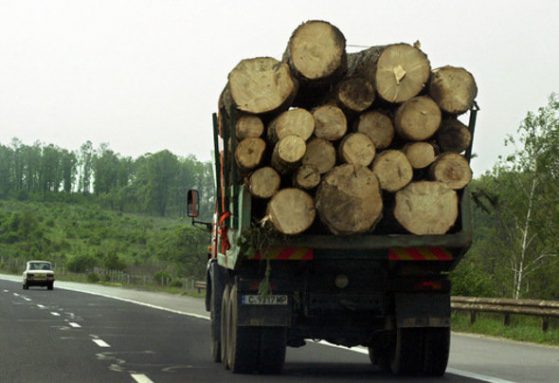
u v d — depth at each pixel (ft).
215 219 127.24
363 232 95.30
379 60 96.43
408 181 96.22
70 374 101.55
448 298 103.09
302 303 103.71
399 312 102.06
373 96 96.17
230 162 103.71
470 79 97.60
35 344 143.64
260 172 94.89
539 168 386.32
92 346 140.97
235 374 103.14
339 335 106.01
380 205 94.84
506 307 189.06
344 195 94.38
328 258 99.55
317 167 95.09
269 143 96.68
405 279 102.94
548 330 178.50
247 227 95.35
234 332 102.94
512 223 401.70
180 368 109.50
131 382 94.17
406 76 96.68
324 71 95.40
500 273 394.93
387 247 97.30
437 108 96.63
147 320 217.15
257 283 101.55
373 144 95.91
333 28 95.66
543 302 176.35
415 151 97.14
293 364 119.34
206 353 132.46
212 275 124.26
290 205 94.79
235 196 99.96
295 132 94.38
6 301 326.03
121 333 171.73
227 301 109.70
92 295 398.42
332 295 102.73
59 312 250.16
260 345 101.60
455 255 100.17
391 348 109.60
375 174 95.14
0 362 115.34
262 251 97.71
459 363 120.47
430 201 97.09
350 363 121.49
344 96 95.86
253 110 95.35
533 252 395.34
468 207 98.07
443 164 97.14
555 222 380.17
